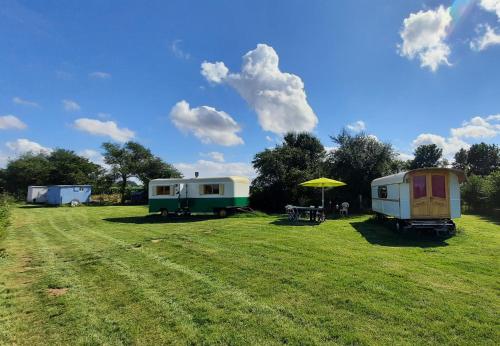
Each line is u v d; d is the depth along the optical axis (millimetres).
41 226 20828
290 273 7988
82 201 44688
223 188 23453
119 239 14391
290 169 29297
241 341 4840
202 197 23891
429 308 5758
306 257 9641
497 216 22625
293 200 27891
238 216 23344
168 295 6820
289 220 20453
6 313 6156
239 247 11328
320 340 4793
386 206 17594
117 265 9430
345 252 10359
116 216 26953
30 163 59469
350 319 5418
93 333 5277
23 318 5926
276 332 5062
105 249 12008
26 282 8125
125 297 6805
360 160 28109
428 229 14812
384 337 4809
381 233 14719
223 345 4758
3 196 28406
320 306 5969
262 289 6957
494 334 4836
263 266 8695
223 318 5609
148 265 9297
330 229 16016
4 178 59531
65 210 34344
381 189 18891
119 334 5207
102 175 55375
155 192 25000
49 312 6156
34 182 57906
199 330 5230
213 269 8609
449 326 5098
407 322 5254
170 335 5109
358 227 16844
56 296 7035
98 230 18094
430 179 14711
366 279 7391
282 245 11539
